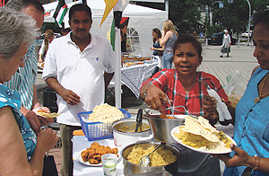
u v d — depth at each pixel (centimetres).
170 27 656
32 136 116
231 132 290
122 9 255
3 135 89
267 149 120
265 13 122
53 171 173
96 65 247
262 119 122
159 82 166
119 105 299
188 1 2891
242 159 110
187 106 164
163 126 129
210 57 1534
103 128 183
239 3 3584
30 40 100
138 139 157
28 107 199
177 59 160
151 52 813
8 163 88
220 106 159
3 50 91
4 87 103
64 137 245
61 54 242
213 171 139
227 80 168
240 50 2141
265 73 133
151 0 533
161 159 128
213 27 3441
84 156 153
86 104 242
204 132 118
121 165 146
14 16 94
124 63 569
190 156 137
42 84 696
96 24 600
